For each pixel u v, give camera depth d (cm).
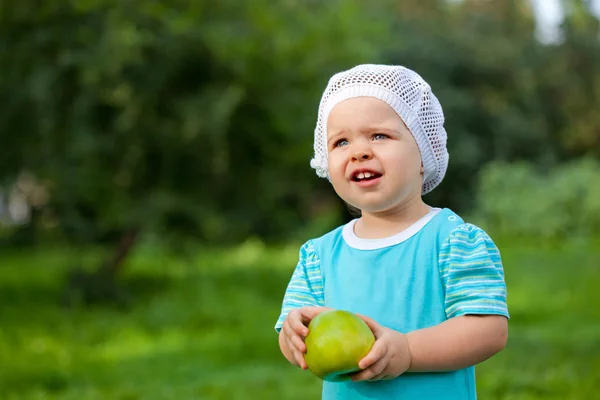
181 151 1137
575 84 2845
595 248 1859
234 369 739
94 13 1044
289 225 1443
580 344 765
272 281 1404
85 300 1121
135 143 1109
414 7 2883
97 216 1251
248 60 1095
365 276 257
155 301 1135
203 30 1063
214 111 1068
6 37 1053
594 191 2094
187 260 1288
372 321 239
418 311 248
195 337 919
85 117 1073
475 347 238
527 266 1515
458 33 2770
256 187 1237
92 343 887
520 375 639
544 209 2116
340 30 1180
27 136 1113
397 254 254
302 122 1188
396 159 251
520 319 945
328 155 264
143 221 1113
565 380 625
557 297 1123
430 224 256
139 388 663
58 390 673
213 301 1149
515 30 2895
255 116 1173
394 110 255
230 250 1805
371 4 1825
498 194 2241
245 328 973
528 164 2598
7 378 704
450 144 2606
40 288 1289
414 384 246
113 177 1138
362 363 229
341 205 2444
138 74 1068
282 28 1111
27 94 1059
